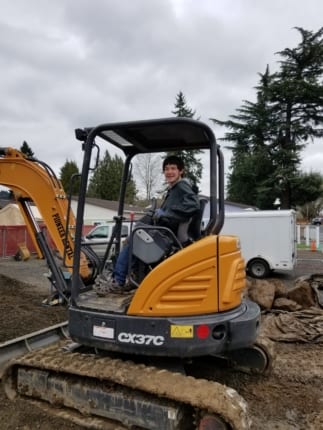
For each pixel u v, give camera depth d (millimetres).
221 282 3438
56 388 3459
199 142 4375
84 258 4797
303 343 5934
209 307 3375
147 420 3055
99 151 3783
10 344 4738
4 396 3809
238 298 3658
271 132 35281
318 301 7906
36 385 3553
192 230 3771
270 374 4570
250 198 36094
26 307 7512
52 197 5484
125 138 4203
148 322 3273
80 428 3354
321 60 33719
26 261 16797
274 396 4117
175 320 3266
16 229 18922
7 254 18484
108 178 55938
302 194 33438
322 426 3547
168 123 3633
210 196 3711
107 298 3768
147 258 3598
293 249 12617
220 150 4059
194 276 3361
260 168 34094
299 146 33812
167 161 3926
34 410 3570
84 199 3756
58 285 5496
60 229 5488
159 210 3799
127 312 3357
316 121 34438
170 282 3324
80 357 3555
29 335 5062
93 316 3434
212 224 3711
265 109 34844
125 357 3645
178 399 2873
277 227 12297
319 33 33469
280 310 7324
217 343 3285
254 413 3766
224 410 2729
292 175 32188
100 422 3256
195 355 3244
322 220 56438
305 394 4176
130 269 3676
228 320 3352
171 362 3555
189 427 3098
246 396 4105
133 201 42031
